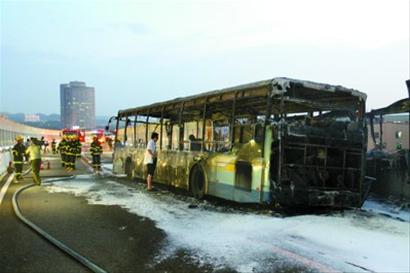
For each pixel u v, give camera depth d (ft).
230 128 32.73
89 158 108.88
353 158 31.22
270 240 22.07
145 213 29.73
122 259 18.95
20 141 49.75
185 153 39.50
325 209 31.01
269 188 28.27
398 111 39.93
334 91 30.42
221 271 17.33
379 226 24.91
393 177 36.78
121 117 60.70
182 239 22.35
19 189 42.01
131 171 54.08
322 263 18.16
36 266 17.90
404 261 18.38
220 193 33.12
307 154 29.19
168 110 43.98
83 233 23.72
